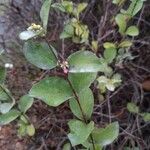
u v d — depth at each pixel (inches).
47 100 7.9
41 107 13.6
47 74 13.2
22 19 14.9
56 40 14.0
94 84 12.7
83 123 8.7
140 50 13.9
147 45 13.9
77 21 12.4
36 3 14.7
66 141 13.4
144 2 13.9
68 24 12.5
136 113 13.0
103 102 12.7
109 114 12.4
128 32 11.9
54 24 14.3
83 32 12.5
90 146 9.3
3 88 9.7
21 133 11.8
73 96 8.1
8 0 15.1
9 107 9.7
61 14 14.1
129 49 13.3
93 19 14.2
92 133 9.1
